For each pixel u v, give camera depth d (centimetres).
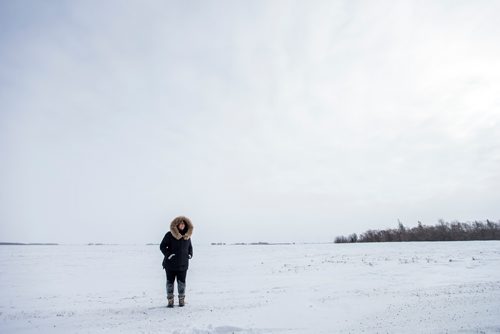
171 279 789
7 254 3456
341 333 505
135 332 541
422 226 8094
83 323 621
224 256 2986
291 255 2972
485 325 502
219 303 816
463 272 1423
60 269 1988
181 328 556
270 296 916
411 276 1338
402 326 526
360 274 1469
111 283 1400
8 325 620
